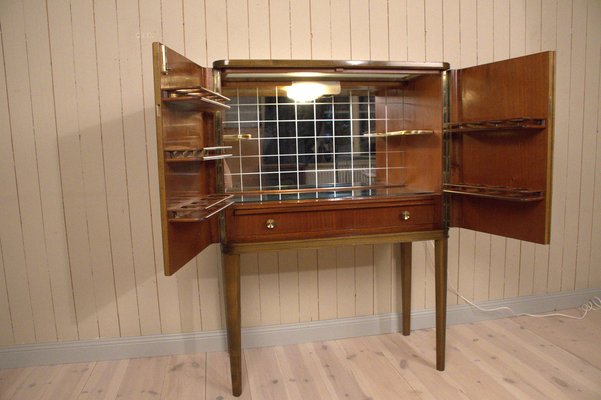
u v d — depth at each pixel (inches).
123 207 83.9
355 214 73.4
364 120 88.0
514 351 85.7
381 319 95.1
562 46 97.9
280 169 85.7
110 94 81.5
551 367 79.3
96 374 80.7
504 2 93.8
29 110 80.0
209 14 83.0
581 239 104.7
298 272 90.8
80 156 82.0
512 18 94.5
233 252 69.5
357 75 78.1
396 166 90.1
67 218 82.9
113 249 84.5
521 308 102.7
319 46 87.3
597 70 100.5
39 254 82.9
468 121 79.1
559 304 105.1
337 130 87.2
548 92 64.5
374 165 89.3
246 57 84.9
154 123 83.0
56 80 80.1
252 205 69.8
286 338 91.2
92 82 80.9
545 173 66.1
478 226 79.7
